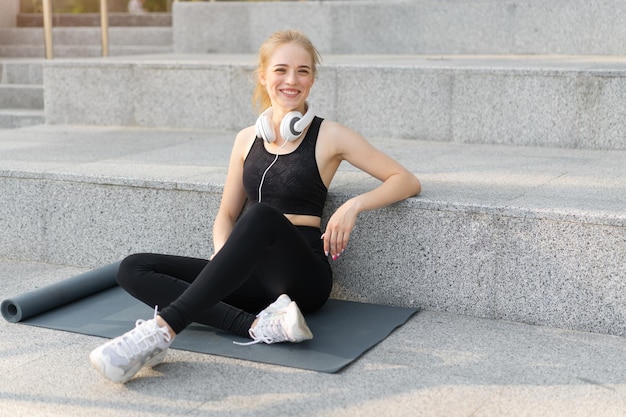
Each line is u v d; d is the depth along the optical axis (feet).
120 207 12.06
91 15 29.91
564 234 9.53
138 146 15.08
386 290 10.60
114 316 10.25
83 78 18.25
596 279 9.48
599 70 14.44
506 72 15.10
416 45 21.81
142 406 7.77
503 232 9.83
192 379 8.35
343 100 16.40
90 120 18.40
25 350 9.23
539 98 14.97
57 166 12.89
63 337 9.62
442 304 10.34
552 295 9.73
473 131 15.56
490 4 20.85
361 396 7.92
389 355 8.92
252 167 9.96
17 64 23.20
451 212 10.04
